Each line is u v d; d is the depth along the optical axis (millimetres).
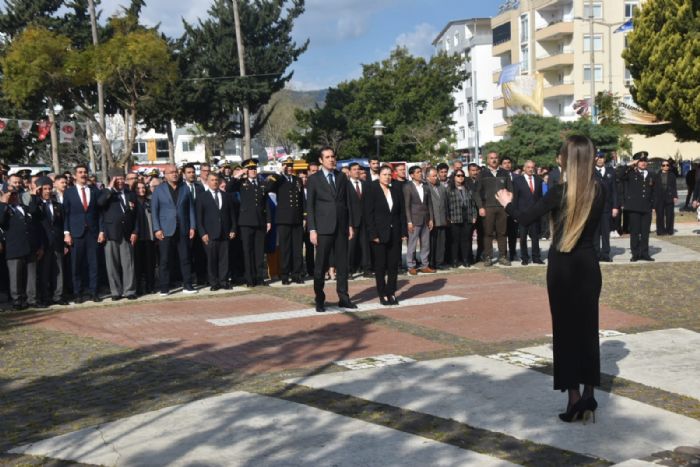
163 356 8078
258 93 49438
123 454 5082
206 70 50562
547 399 6070
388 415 5754
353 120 50938
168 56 39469
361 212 11234
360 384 6598
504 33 64438
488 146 36500
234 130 54250
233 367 7504
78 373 7469
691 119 26609
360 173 13547
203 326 9664
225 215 12797
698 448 4980
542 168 20109
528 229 15031
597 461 4801
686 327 8828
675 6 26594
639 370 6871
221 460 4930
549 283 5586
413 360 7488
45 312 11141
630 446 5039
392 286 10898
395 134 49250
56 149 48469
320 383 6660
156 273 15461
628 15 56000
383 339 8625
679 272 13164
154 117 50312
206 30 50469
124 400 6469
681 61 26094
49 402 6480
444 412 5793
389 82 50375
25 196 12250
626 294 11156
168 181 12586
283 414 5820
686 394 6168
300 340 8680
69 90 40562
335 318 9984
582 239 5496
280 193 13195
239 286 13305
